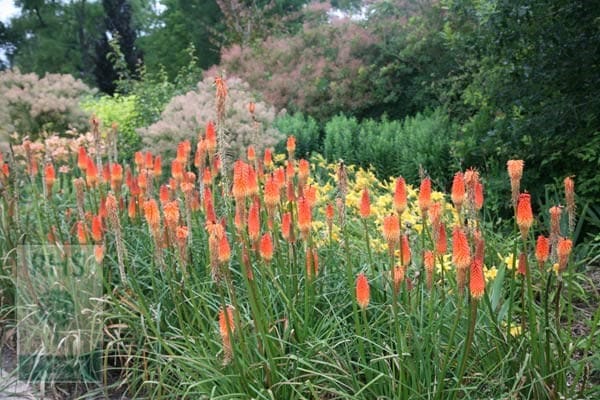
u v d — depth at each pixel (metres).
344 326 3.51
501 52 6.77
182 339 3.75
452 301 3.46
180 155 4.61
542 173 6.90
